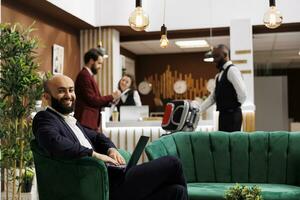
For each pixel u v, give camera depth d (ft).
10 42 12.35
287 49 35.06
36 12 20.80
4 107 12.16
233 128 15.79
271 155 12.40
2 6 17.81
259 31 27.04
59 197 8.86
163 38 16.60
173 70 35.78
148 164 9.55
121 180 9.47
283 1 24.68
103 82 26.18
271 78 42.11
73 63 25.48
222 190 11.10
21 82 12.15
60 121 9.52
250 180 12.40
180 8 26.17
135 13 13.89
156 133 18.37
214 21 25.63
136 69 36.35
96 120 15.72
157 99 35.86
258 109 42.27
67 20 23.54
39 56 20.92
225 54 15.99
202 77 35.17
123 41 29.43
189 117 14.05
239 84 15.49
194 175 12.62
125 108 18.92
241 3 25.25
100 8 25.43
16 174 13.38
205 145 12.83
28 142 12.45
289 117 47.32
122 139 18.61
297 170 12.09
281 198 10.74
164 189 9.52
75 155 8.43
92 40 26.22
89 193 8.46
